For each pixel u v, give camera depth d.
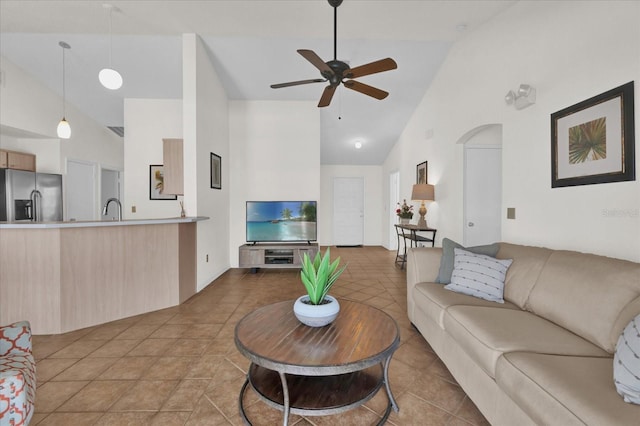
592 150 1.89
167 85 4.43
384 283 3.88
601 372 1.11
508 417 1.24
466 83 3.39
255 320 1.63
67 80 4.39
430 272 2.40
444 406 1.55
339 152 6.66
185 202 3.42
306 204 4.62
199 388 1.68
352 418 1.46
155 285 2.91
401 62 3.95
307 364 1.19
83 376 1.79
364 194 7.34
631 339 1.03
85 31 3.31
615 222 1.77
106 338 2.29
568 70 2.09
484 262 2.09
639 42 1.63
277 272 4.52
